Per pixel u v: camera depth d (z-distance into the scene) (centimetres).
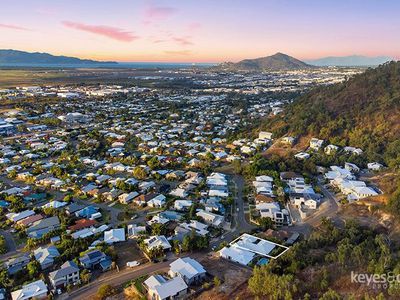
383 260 6944
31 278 7962
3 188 13288
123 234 9744
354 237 8531
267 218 10312
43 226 10150
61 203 11656
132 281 7694
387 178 13012
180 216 10750
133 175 14475
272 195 12206
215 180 13562
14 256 8900
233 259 8344
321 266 7256
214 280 7412
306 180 13375
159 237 9306
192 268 7725
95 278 7925
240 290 7062
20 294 7181
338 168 14600
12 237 9875
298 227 10269
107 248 8850
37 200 12206
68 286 7538
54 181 13538
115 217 11012
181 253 8900
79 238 9406
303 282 6738
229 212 11256
